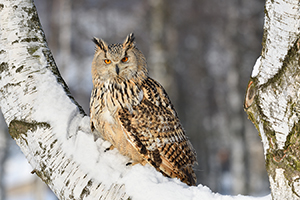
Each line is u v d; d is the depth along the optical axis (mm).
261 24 30469
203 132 36969
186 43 35375
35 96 6488
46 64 7023
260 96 4410
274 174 4328
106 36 36531
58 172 5836
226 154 39938
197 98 36812
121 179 5477
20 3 7332
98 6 38156
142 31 33531
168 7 28906
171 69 27516
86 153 5902
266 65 4336
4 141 26391
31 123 6254
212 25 33812
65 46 37031
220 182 40438
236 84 31031
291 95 4145
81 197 5555
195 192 5031
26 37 7121
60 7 37719
